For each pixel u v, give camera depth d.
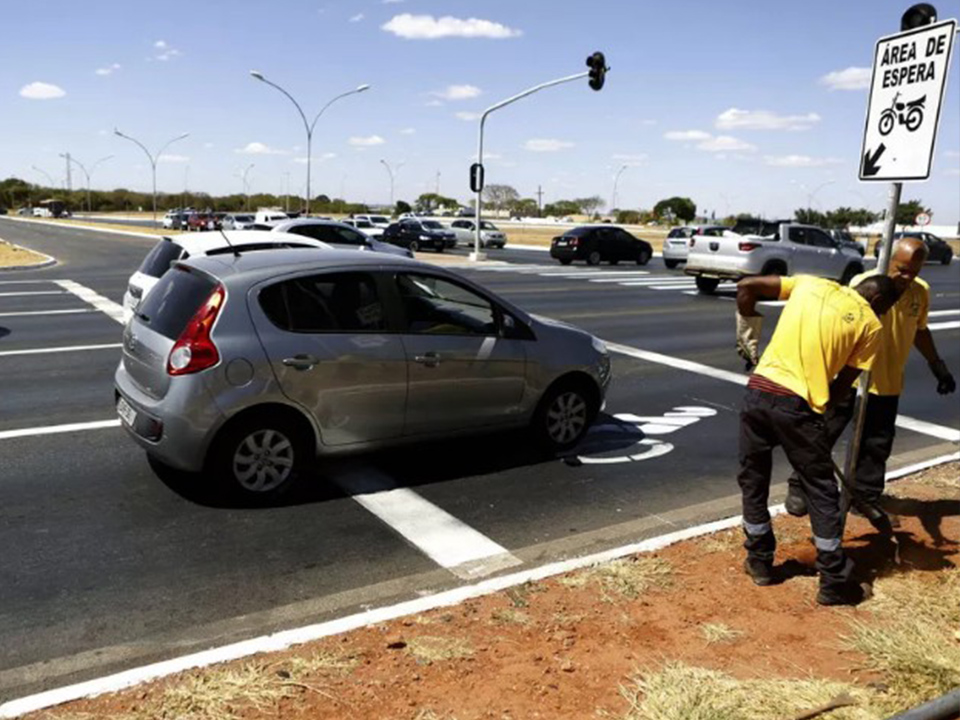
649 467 6.28
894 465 6.43
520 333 6.16
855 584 4.05
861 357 3.83
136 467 5.87
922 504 5.33
